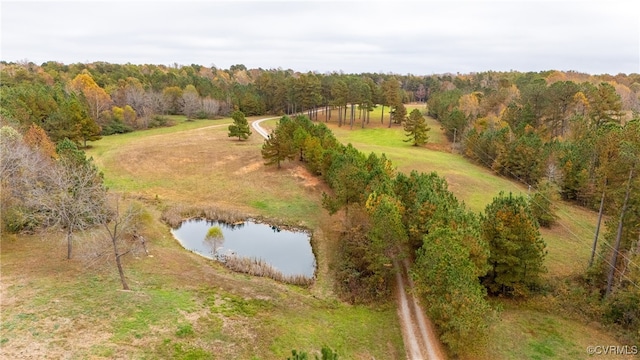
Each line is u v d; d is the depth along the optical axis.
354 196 38.00
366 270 32.72
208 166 61.78
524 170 57.97
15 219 33.53
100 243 33.28
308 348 23.67
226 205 48.72
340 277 32.72
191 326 23.66
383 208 29.47
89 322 22.64
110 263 30.83
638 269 26.48
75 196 31.80
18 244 32.28
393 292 30.95
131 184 54.06
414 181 36.28
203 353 21.56
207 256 36.38
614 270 29.98
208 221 45.38
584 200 50.56
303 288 31.77
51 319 22.48
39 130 49.41
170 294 27.27
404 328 26.78
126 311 24.16
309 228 43.75
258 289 30.02
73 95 82.81
